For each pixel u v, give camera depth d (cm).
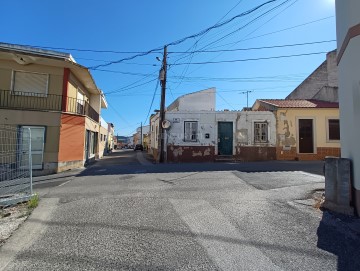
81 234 464
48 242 434
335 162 595
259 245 414
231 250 398
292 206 618
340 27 677
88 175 1191
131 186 870
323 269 344
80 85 1775
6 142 1122
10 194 754
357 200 552
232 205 627
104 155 2970
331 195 595
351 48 579
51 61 1378
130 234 461
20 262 368
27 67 1409
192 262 363
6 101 1377
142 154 3120
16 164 1104
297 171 1131
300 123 1759
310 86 2341
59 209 620
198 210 591
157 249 403
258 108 2162
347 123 623
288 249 401
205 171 1158
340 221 521
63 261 370
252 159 1755
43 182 1034
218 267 350
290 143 1750
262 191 765
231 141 1803
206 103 2664
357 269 344
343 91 656
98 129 2327
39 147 1371
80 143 1554
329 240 434
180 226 496
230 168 1248
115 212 586
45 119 1383
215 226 495
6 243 432
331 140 1733
